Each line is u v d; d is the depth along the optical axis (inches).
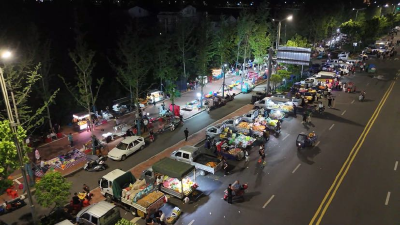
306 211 868.0
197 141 1357.0
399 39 4384.8
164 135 1428.4
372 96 1983.3
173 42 1989.4
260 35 2269.9
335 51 3629.4
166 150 1270.9
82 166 1141.7
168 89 1620.3
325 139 1348.4
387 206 882.1
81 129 1469.0
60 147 1305.4
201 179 1044.5
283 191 967.6
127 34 2009.1
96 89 1931.6
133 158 1208.8
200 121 1598.2
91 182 1044.5
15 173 1102.4
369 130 1439.5
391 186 981.2
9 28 1910.7
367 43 4040.4
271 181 1026.7
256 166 1130.0
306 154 1213.7
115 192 885.8
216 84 2303.2
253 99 1854.1
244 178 1049.5
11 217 861.8
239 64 2568.9
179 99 1958.7
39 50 1502.2
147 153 1248.8
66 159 1180.5
